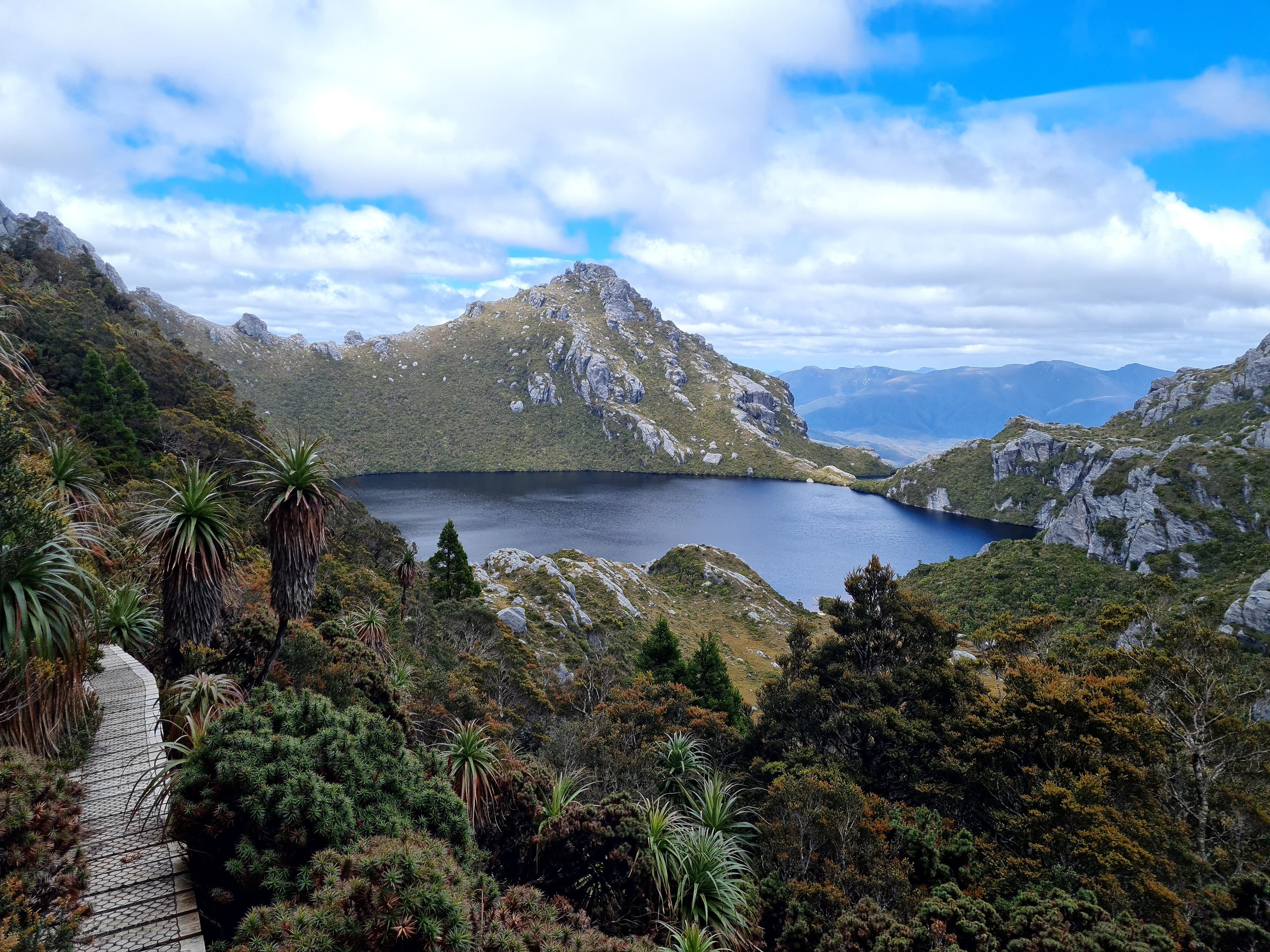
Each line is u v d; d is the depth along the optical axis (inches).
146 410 2070.6
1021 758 885.8
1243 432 5408.5
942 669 1087.6
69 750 364.2
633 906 430.6
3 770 262.8
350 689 555.2
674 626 2832.2
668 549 5797.2
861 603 1219.9
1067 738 858.1
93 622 414.9
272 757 294.8
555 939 298.4
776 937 585.6
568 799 496.7
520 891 335.6
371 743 343.9
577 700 1481.3
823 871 654.5
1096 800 743.1
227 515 487.5
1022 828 750.5
